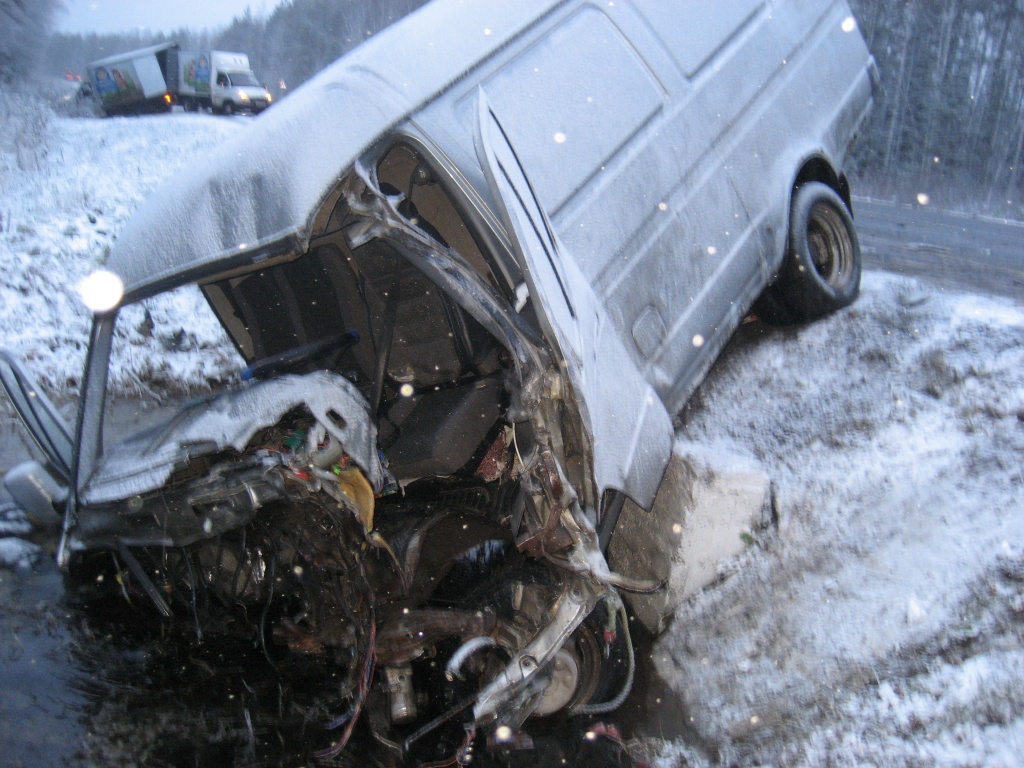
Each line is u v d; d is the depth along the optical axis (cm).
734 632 375
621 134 402
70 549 359
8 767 304
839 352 471
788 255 498
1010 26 4388
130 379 703
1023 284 673
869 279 555
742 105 479
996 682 288
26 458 573
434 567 349
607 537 358
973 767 270
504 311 320
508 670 315
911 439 390
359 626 323
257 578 351
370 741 336
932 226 1455
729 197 455
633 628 423
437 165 331
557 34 400
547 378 312
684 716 356
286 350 428
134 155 1733
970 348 418
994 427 374
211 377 727
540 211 329
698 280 430
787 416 444
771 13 525
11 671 358
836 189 575
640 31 435
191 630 378
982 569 322
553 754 335
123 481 332
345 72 347
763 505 398
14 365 433
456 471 369
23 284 912
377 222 320
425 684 359
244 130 370
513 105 367
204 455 325
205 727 336
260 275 417
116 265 361
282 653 381
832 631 341
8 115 2006
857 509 377
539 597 333
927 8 4172
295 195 316
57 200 1277
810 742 310
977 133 4188
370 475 334
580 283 345
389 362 393
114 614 398
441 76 354
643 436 358
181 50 2645
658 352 401
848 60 580
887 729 298
